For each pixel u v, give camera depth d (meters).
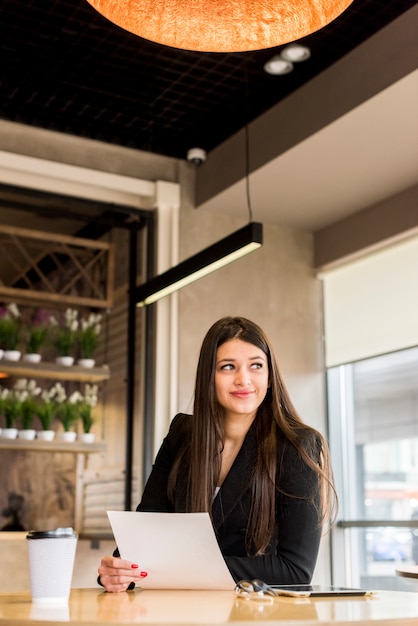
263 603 1.32
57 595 1.42
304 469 1.77
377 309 4.94
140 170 4.95
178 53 4.03
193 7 1.78
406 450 4.72
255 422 1.88
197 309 4.95
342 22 3.78
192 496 1.81
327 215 5.12
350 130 4.00
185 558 1.57
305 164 4.38
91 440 4.80
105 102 4.51
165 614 1.15
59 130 4.76
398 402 4.81
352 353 5.09
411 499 4.65
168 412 4.71
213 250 3.95
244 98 4.48
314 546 1.73
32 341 4.82
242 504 1.79
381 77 3.69
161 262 4.84
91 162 4.81
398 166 4.38
